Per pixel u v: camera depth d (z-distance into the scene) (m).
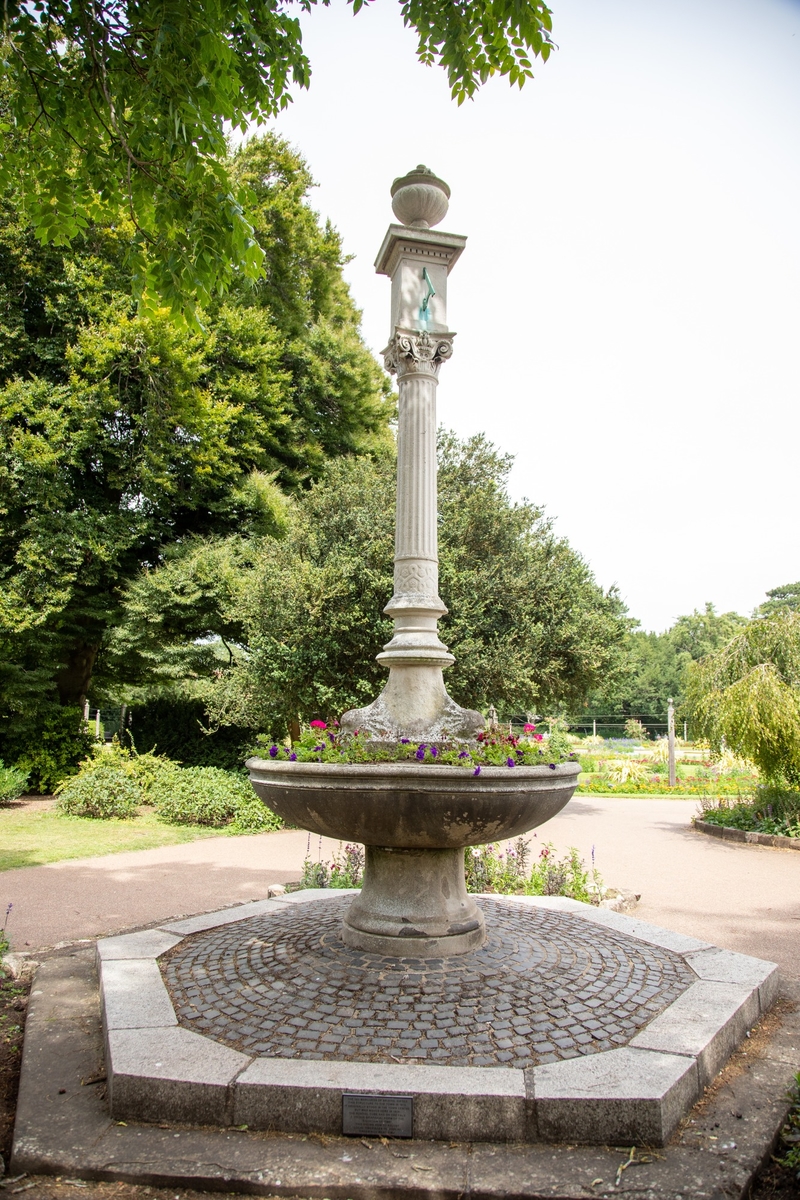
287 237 18.77
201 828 12.13
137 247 4.66
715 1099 3.00
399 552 4.76
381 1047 3.03
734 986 3.84
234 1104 2.75
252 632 12.84
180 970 3.96
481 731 4.36
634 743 41.03
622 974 3.89
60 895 7.21
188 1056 2.97
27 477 13.98
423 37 4.68
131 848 10.09
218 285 4.48
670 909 6.96
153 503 15.73
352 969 3.79
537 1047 3.05
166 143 3.98
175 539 16.83
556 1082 2.77
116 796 12.96
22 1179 2.52
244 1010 3.39
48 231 4.83
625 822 14.05
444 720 4.41
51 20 4.16
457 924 4.07
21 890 7.41
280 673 12.01
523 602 13.17
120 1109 2.80
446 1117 2.68
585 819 14.58
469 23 4.44
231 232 4.17
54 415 14.05
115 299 14.81
